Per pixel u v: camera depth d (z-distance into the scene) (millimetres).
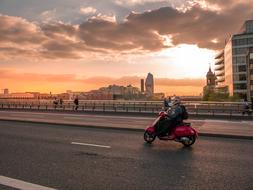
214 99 127188
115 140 15000
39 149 12516
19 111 46312
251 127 21625
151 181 7852
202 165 9562
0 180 7984
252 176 8266
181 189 7207
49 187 7391
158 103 45062
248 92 107688
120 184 7613
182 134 13188
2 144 13859
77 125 21672
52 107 52562
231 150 12180
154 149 12469
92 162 10055
